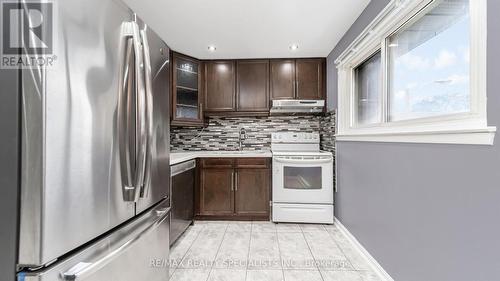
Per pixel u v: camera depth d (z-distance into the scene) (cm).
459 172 110
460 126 113
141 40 110
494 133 95
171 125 320
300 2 195
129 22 105
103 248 92
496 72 95
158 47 138
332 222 287
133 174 107
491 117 97
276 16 216
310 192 288
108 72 93
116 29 98
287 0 192
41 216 69
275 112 331
